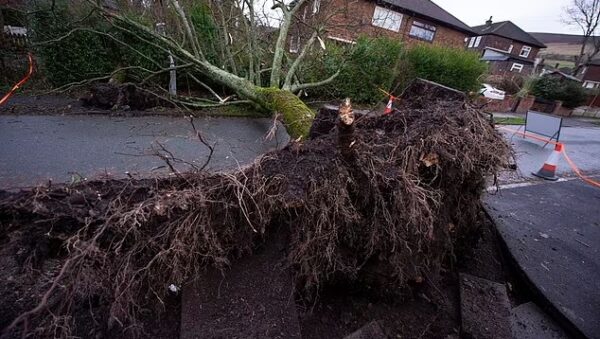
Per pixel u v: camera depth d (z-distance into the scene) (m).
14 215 1.38
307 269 1.73
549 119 6.86
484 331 1.90
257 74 5.59
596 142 9.03
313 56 6.67
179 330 1.66
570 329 2.00
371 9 9.59
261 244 1.85
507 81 16.08
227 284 1.71
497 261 2.71
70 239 1.26
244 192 1.52
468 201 2.32
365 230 1.79
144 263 1.51
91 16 5.57
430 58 8.95
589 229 3.36
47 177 2.53
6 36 6.29
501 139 2.23
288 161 1.65
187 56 5.07
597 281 2.46
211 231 1.52
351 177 1.65
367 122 2.19
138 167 2.85
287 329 1.63
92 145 3.34
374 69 7.98
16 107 4.46
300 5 5.31
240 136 4.21
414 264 1.97
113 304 1.40
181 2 5.56
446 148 1.86
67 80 5.86
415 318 2.03
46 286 1.41
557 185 4.67
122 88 4.79
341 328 1.90
